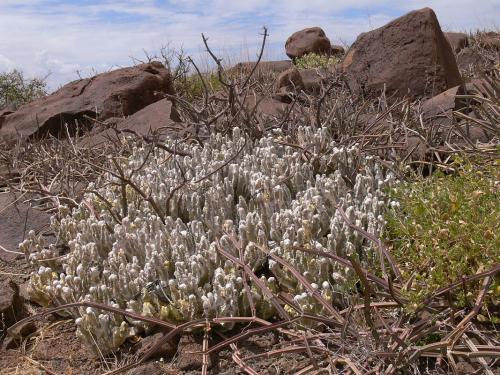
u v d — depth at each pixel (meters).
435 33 7.87
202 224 3.90
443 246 3.09
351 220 3.57
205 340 3.02
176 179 4.43
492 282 3.00
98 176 5.09
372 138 5.14
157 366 2.97
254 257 3.46
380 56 8.18
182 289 3.13
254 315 3.00
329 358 2.76
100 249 3.77
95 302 3.24
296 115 5.91
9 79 13.29
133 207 4.05
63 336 3.30
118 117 8.31
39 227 4.51
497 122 5.00
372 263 3.38
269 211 3.77
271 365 2.90
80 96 8.65
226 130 5.29
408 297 2.95
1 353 3.21
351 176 4.39
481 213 3.15
